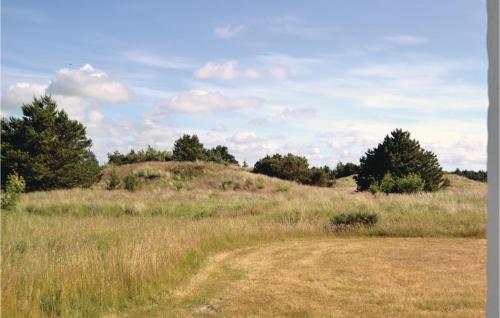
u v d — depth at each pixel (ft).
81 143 134.21
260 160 172.14
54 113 129.70
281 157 169.68
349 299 25.85
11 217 56.80
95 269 26.09
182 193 102.58
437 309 23.76
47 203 76.84
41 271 24.86
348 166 216.74
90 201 82.48
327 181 165.68
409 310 23.61
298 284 29.58
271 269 34.37
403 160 113.91
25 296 21.11
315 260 37.52
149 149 205.26
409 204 63.46
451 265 34.81
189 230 44.96
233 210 68.28
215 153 216.95
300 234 51.72
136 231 43.60
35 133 122.42
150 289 26.89
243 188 120.06
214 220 56.03
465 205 61.41
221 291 28.14
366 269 33.73
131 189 113.39
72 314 21.59
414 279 30.37
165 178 128.88
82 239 39.04
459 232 50.11
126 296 25.58
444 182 119.14
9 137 123.44
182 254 34.65
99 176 134.10
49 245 36.29
